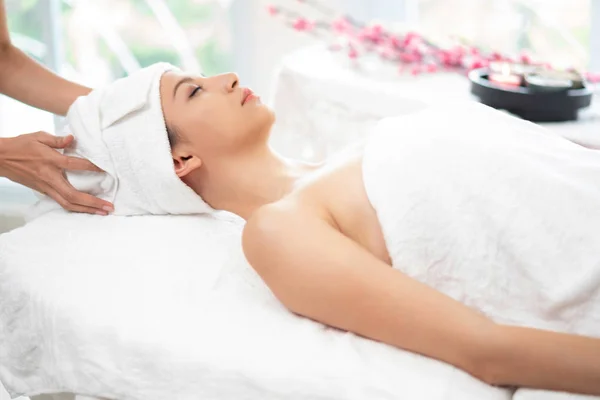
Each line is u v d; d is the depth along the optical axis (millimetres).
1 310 1373
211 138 1447
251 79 2551
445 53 2074
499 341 1058
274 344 1151
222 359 1141
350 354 1118
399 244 1209
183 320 1213
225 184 1487
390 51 2127
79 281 1313
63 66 2566
